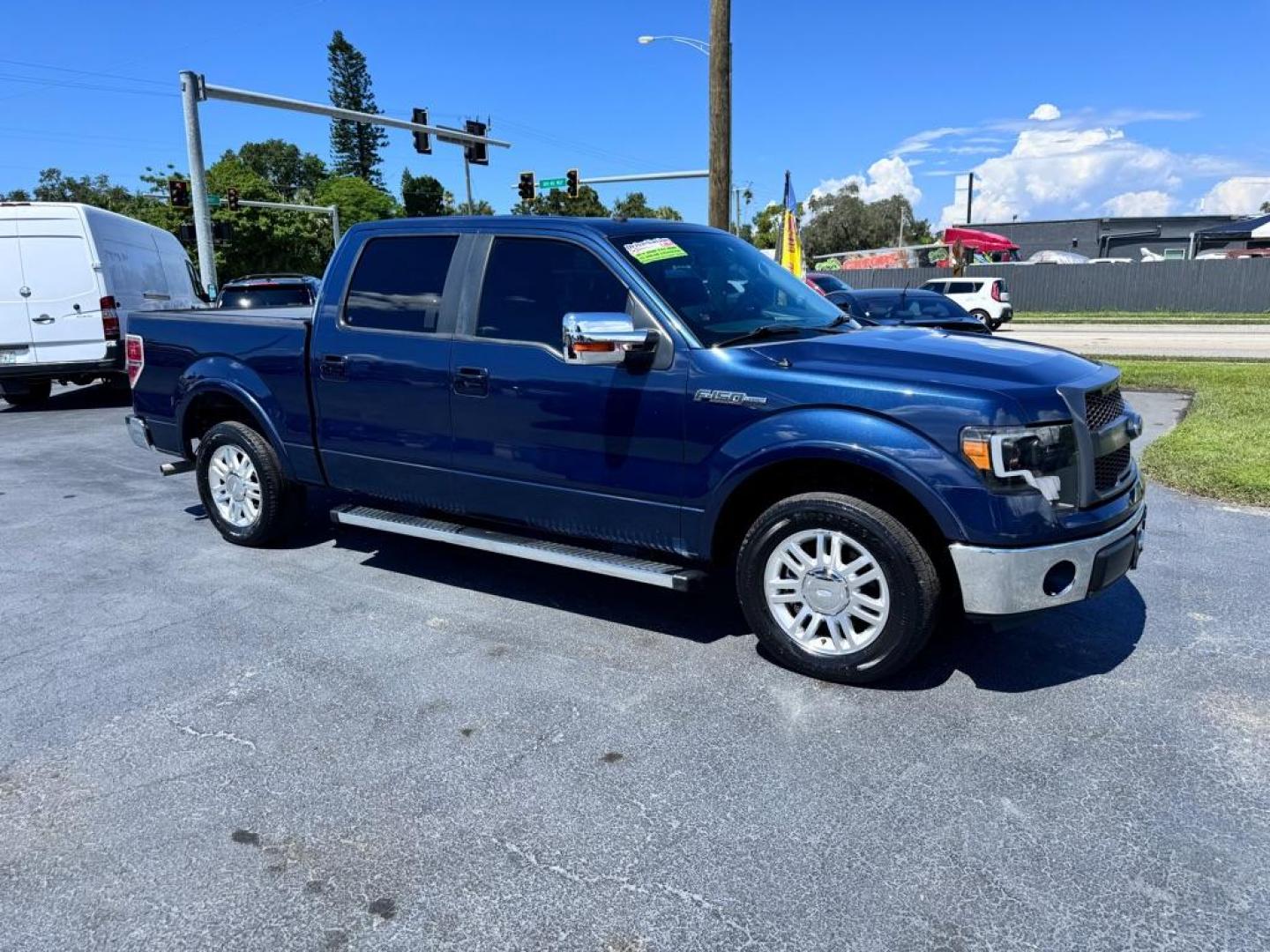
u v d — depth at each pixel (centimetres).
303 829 285
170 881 262
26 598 493
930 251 5294
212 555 565
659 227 453
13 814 294
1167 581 490
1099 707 353
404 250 477
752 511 405
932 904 247
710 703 362
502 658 407
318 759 325
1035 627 432
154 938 239
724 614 458
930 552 357
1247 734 331
